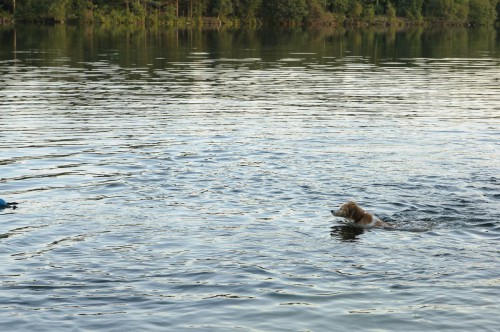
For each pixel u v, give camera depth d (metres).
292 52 38.88
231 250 8.03
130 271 7.39
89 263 7.60
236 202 9.94
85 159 12.52
